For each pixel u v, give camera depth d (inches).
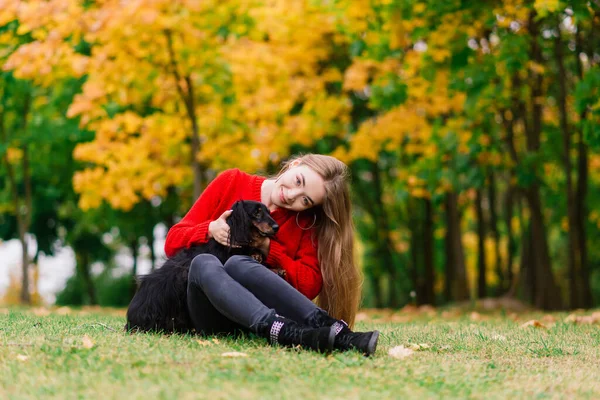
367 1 365.7
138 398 86.2
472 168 403.2
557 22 354.9
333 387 96.8
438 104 435.2
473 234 822.5
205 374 100.4
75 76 410.0
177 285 138.5
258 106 453.4
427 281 613.3
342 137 531.5
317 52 498.6
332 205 144.3
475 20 349.4
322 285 146.9
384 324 227.5
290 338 122.3
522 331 191.3
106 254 801.6
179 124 453.1
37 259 726.5
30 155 593.9
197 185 425.4
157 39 383.6
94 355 110.6
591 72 316.5
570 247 442.0
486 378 108.5
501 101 378.6
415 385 101.4
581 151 465.1
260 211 136.9
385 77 401.4
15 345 119.3
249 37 459.2
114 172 462.9
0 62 402.9
